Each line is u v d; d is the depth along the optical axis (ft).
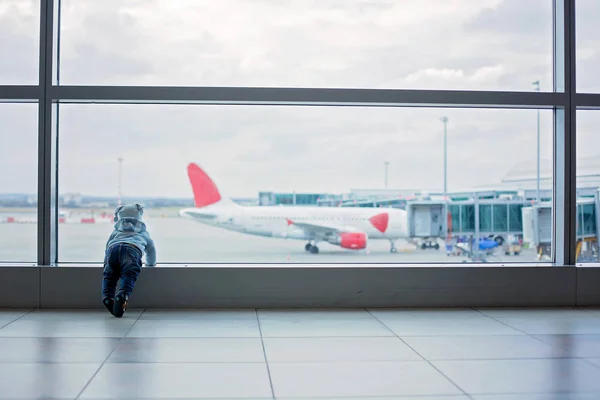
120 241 18.65
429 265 20.89
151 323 17.52
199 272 19.94
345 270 20.25
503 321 18.16
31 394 10.94
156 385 11.56
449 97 20.45
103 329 16.61
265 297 20.10
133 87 19.76
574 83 20.90
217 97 19.97
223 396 10.93
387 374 12.46
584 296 20.85
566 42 20.88
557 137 21.38
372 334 16.29
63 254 20.80
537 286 20.75
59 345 14.73
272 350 14.46
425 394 11.14
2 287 19.61
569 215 21.07
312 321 18.02
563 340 15.66
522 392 11.30
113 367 12.82
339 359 13.64
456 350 14.53
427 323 17.81
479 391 11.34
